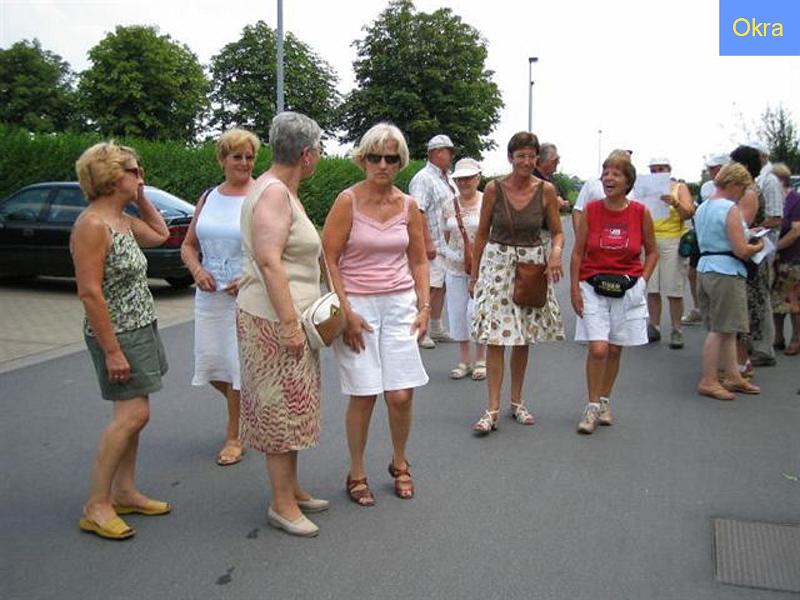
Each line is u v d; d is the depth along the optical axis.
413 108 46.66
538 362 7.31
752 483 4.35
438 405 5.88
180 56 49.69
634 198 7.90
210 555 3.49
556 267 5.26
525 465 4.61
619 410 5.74
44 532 3.71
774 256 7.46
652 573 3.35
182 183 18.16
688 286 12.39
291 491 3.73
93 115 48.00
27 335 8.33
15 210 11.48
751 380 6.59
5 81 58.12
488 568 3.38
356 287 3.91
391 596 3.15
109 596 3.14
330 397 6.06
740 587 3.24
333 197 23.62
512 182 5.14
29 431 5.23
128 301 3.60
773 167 8.13
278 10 17.05
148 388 3.67
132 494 3.89
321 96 46.78
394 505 4.04
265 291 3.49
